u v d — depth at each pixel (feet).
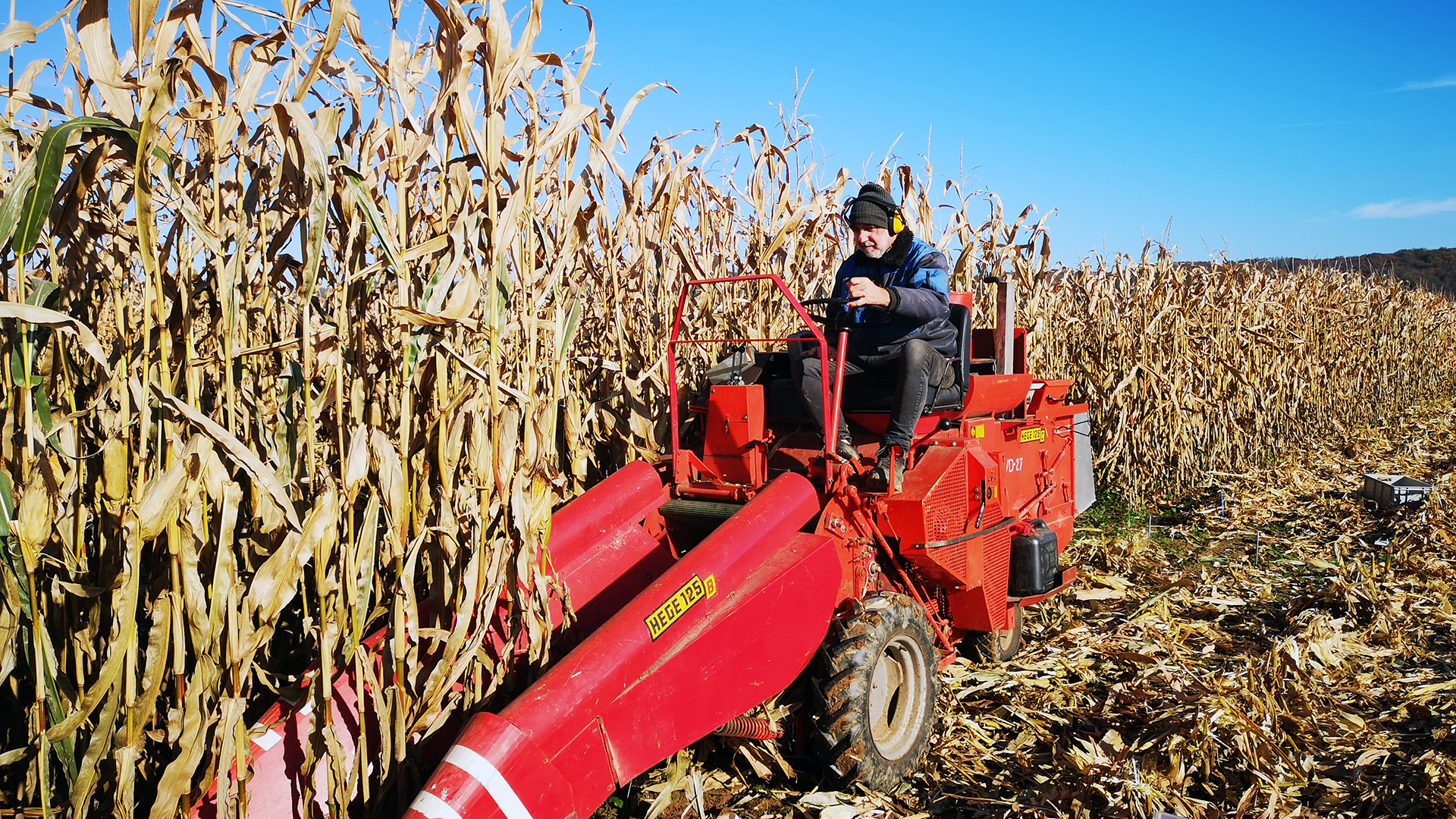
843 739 11.63
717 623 10.57
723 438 14.25
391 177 10.49
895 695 13.20
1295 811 11.25
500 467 10.25
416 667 9.78
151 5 7.87
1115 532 26.37
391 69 9.96
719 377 15.84
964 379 15.03
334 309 9.98
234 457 8.20
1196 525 27.17
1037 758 13.12
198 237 8.71
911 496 13.15
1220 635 17.63
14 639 8.00
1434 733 12.78
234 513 8.38
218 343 10.12
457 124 9.94
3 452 8.11
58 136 7.16
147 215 8.04
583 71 11.12
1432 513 25.17
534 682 10.32
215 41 9.69
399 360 10.83
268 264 10.56
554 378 11.30
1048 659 16.67
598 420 17.28
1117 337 30.99
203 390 11.47
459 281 10.53
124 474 8.05
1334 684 15.06
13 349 7.97
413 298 10.53
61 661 9.10
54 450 8.52
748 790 12.34
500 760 8.57
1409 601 18.97
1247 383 35.63
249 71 9.68
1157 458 31.01
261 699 11.20
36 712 8.25
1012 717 14.46
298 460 10.42
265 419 11.53
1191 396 31.86
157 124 7.82
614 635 9.86
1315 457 38.47
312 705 9.39
